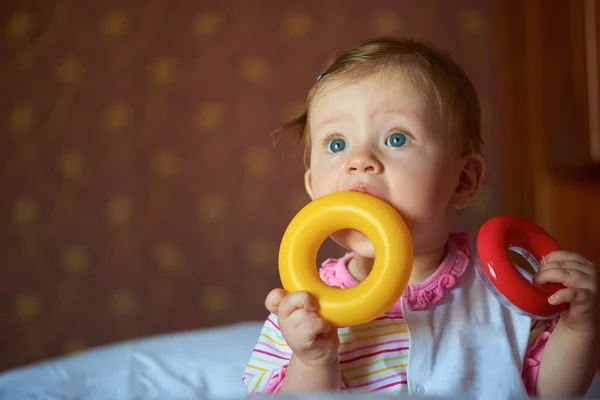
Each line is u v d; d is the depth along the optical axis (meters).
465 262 0.92
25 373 1.17
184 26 2.26
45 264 2.24
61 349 2.23
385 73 0.86
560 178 1.80
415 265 0.91
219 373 1.15
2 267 2.24
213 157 2.24
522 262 1.76
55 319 2.23
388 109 0.83
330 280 0.93
